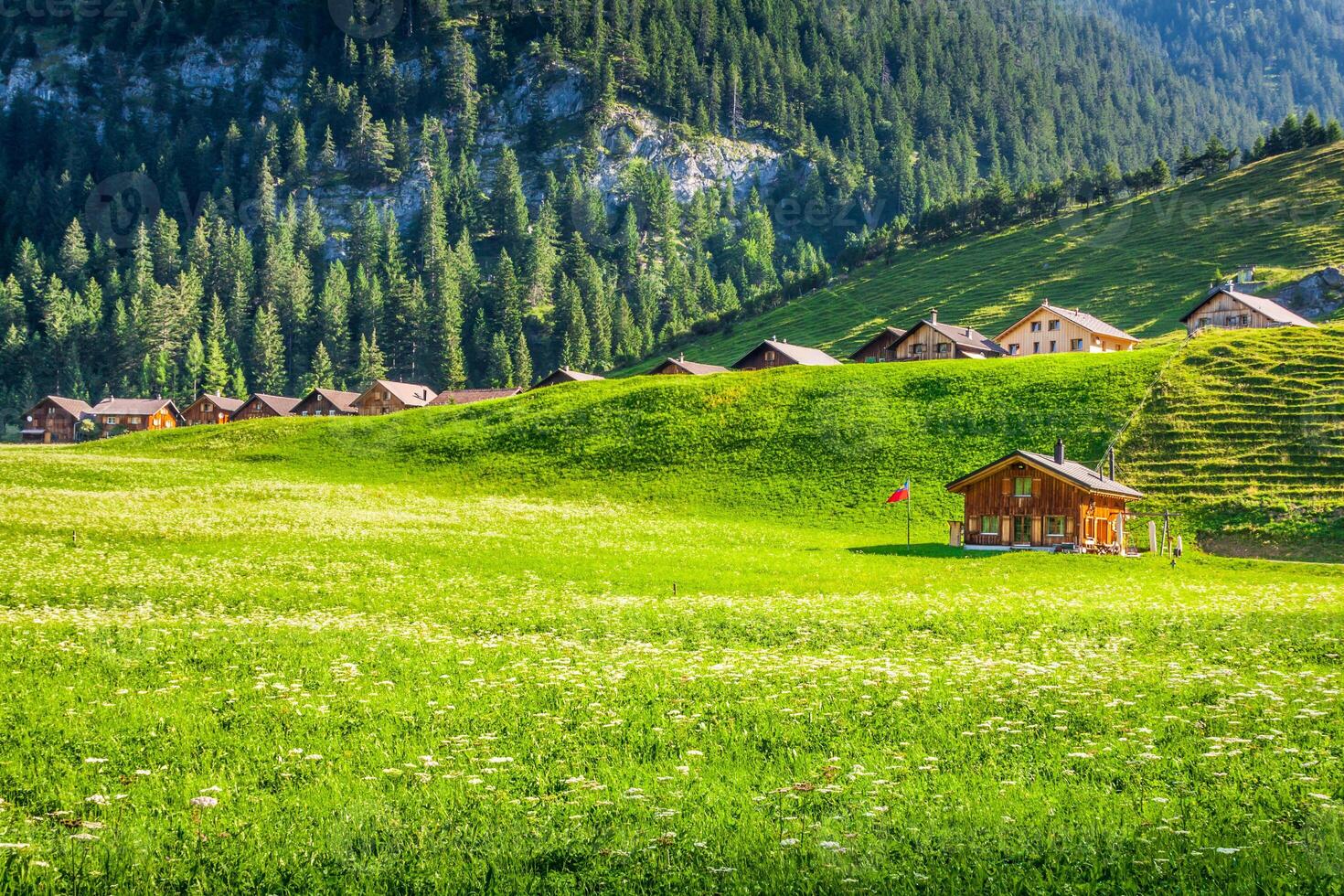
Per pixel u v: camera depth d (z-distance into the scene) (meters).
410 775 16.25
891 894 11.74
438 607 39.50
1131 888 11.78
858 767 16.42
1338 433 84.12
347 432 111.25
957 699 21.70
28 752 17.23
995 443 91.19
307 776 16.28
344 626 33.53
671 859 12.77
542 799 15.10
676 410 107.00
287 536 61.84
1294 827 13.67
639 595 44.91
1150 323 180.38
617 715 20.36
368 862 12.77
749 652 28.81
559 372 165.12
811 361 150.25
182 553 54.28
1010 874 12.20
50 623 32.06
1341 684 23.27
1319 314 157.00
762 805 14.80
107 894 11.80
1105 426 90.81
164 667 25.34
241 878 12.24
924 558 64.50
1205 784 15.72
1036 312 146.00
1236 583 52.12
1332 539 70.69
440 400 193.75
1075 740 18.39
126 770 16.48
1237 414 89.56
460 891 12.01
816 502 84.62
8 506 66.81
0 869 12.03
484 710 20.77
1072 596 44.94
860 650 29.00
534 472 96.56
